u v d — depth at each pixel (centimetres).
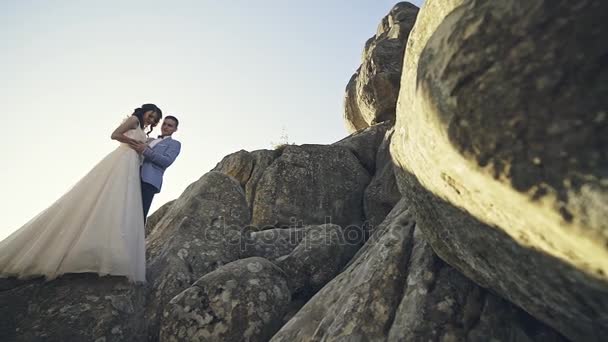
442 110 184
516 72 155
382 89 1234
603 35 130
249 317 423
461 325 259
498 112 157
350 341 275
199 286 443
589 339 184
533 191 141
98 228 418
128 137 482
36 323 356
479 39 177
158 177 525
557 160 134
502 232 184
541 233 152
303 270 559
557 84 139
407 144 258
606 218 120
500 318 260
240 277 459
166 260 537
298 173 1068
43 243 398
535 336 248
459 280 290
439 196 233
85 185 441
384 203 895
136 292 431
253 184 1130
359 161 1138
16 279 382
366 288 313
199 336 403
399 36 1326
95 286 400
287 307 480
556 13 147
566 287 163
